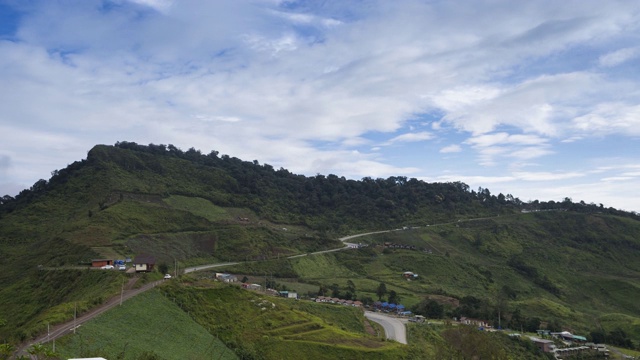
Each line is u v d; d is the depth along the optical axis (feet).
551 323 511.40
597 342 484.74
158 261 496.64
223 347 272.92
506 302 547.08
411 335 385.70
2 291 386.11
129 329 239.71
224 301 333.42
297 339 304.50
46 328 212.02
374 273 651.25
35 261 460.96
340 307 432.25
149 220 593.01
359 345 313.12
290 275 583.99
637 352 455.63
